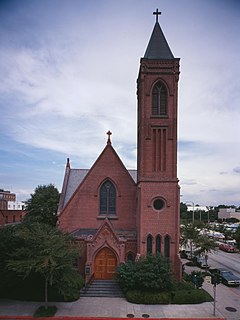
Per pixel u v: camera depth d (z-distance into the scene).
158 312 25.25
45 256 23.61
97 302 27.25
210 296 29.78
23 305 26.23
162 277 27.92
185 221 57.88
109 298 28.31
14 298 27.70
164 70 34.44
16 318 23.62
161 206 33.94
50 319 23.62
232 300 29.14
